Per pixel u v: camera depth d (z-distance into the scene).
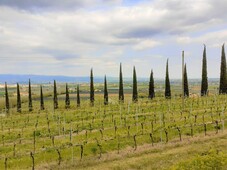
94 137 42.97
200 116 52.84
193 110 60.28
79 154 35.62
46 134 49.50
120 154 35.38
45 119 68.44
